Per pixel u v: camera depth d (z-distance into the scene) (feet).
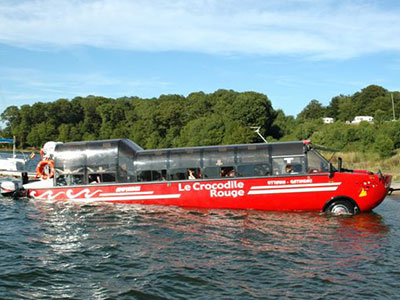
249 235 46.09
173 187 59.98
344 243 43.01
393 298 29.89
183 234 46.88
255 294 30.76
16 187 70.08
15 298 30.50
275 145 58.13
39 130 363.15
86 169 64.39
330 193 54.85
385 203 69.56
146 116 343.26
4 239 46.01
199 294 30.91
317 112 420.77
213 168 59.36
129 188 61.82
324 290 31.35
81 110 418.72
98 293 31.42
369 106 392.68
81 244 43.75
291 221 51.85
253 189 57.11
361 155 137.80
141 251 41.16
